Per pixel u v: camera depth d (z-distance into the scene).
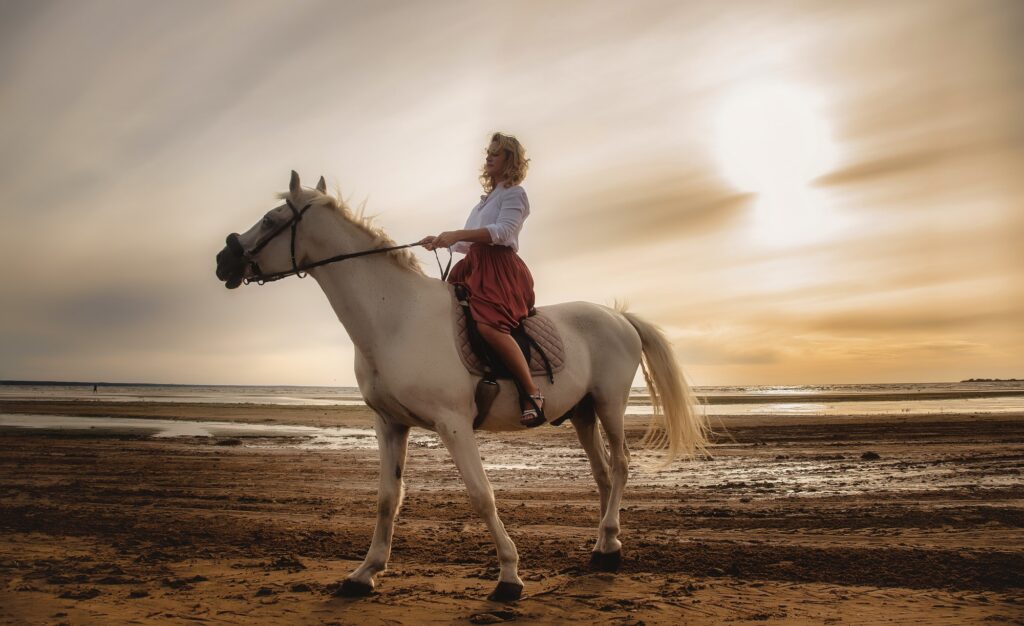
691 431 5.99
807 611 4.18
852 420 24.45
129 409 36.75
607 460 5.86
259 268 4.63
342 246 4.64
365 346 4.61
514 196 4.99
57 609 4.26
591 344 5.51
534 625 3.97
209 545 6.39
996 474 10.58
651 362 6.00
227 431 22.08
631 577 5.07
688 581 4.93
